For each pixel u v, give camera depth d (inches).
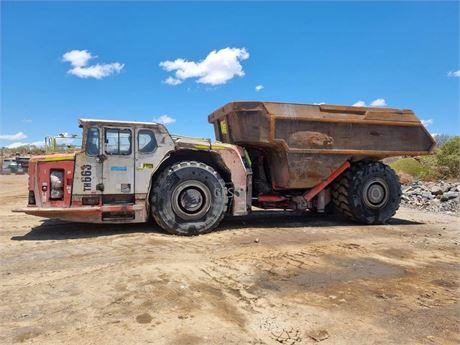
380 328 125.5
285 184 296.4
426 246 237.3
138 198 251.9
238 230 273.6
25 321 124.1
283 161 293.7
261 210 382.3
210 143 271.4
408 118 320.2
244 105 280.1
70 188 242.4
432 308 141.9
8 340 112.2
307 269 184.5
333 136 298.2
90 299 140.8
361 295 152.9
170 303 138.3
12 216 318.0
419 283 168.2
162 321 124.6
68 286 153.6
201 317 128.1
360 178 306.8
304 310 137.3
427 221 335.0
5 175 1057.5
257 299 146.3
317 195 311.9
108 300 139.9
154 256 196.5
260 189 309.9
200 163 261.0
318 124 294.4
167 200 250.4
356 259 203.8
